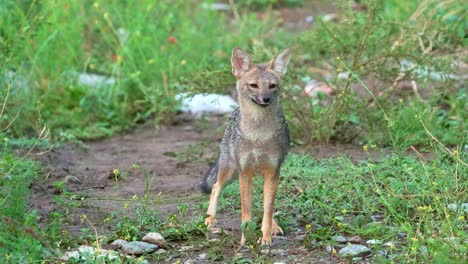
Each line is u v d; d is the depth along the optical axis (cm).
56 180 1216
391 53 1337
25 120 1447
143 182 1234
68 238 947
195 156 1362
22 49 1553
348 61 1681
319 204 1006
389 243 924
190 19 1995
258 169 970
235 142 976
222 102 1666
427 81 1337
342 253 899
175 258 913
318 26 1567
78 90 1616
